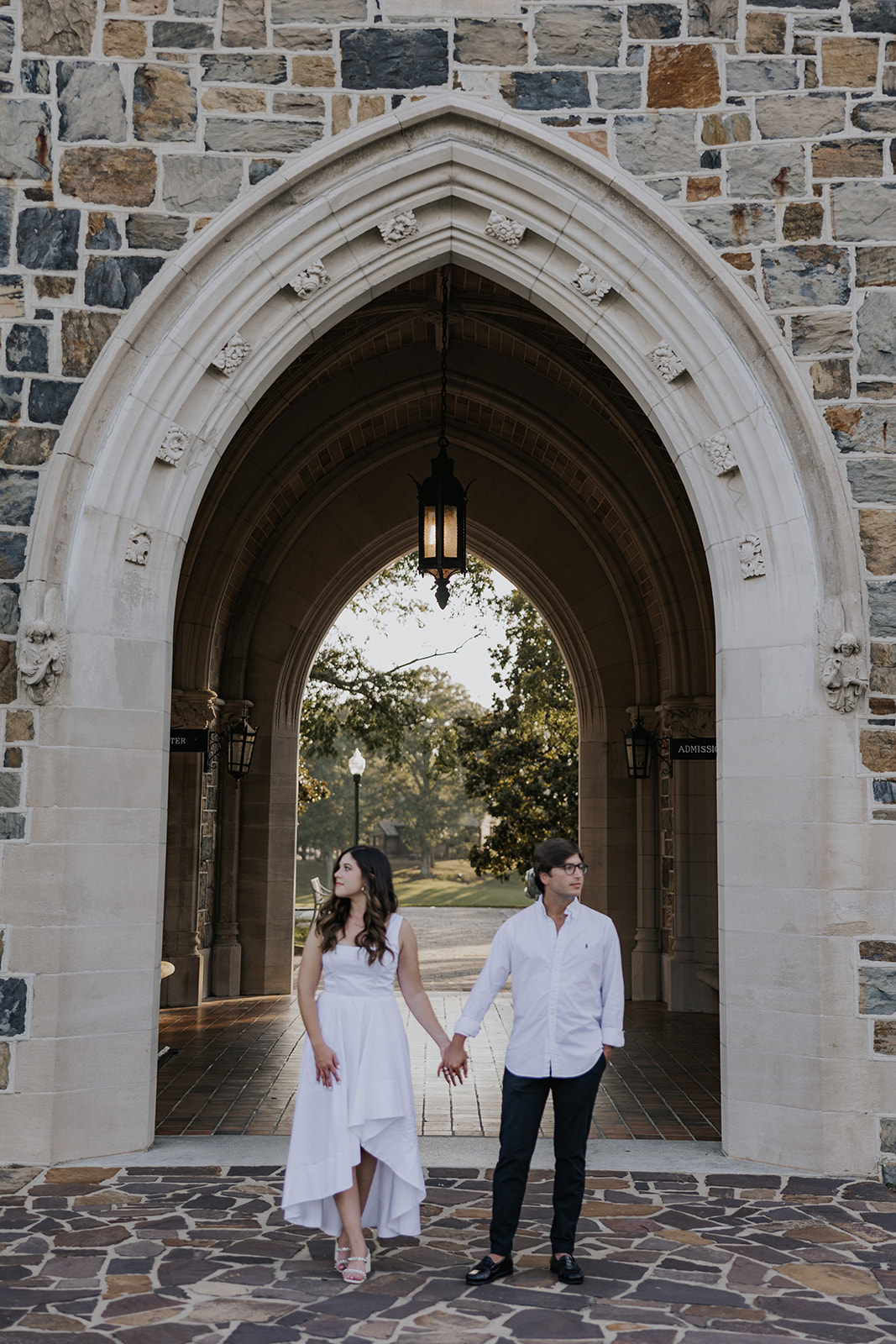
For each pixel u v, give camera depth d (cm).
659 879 1148
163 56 590
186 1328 341
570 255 600
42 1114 529
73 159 584
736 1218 458
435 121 595
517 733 1847
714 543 586
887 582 560
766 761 561
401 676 1753
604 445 1065
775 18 596
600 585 1198
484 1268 382
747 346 582
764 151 589
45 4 590
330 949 390
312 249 594
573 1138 386
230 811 1155
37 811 545
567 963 385
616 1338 338
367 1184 395
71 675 555
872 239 582
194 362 583
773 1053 544
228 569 1064
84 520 566
